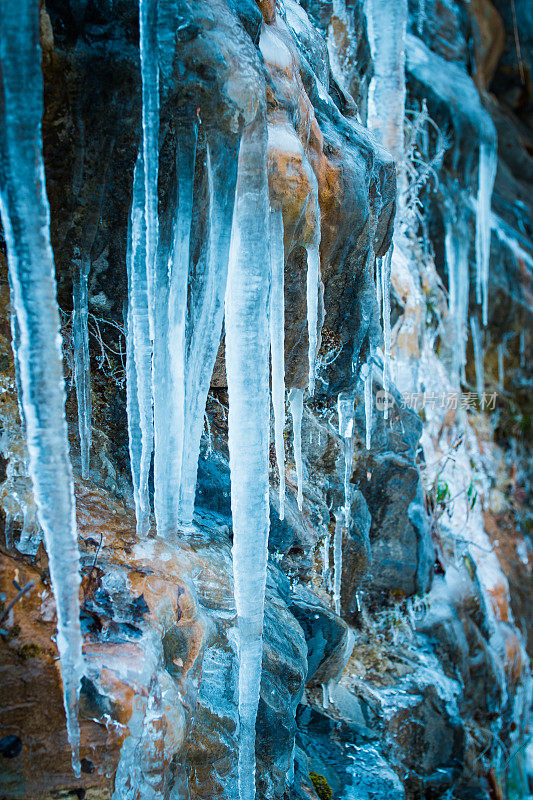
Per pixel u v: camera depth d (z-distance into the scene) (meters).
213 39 1.77
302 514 2.95
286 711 2.24
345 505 3.30
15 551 1.72
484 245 5.41
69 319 2.20
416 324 4.45
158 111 1.67
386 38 3.93
